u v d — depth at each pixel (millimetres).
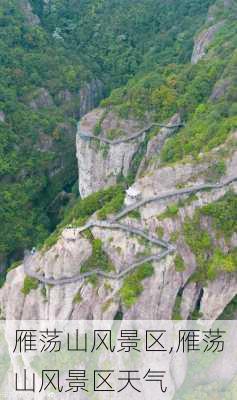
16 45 146250
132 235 73875
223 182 77312
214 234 75000
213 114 90188
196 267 73562
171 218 74312
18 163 120812
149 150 104000
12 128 126562
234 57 105250
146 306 71250
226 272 73062
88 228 74562
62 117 137750
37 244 104062
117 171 107062
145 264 72062
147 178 77125
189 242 73438
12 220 110562
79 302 73188
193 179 77188
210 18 148875
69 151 132750
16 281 77500
